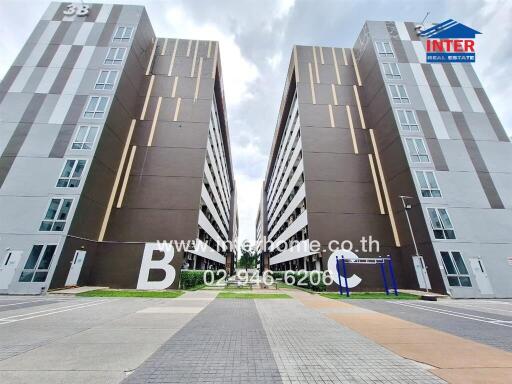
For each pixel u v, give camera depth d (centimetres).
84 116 1939
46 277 1473
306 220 2284
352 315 925
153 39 2752
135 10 2475
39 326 707
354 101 2602
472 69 2339
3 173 1711
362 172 2288
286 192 3334
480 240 1723
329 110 2542
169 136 2330
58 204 1659
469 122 2102
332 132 2439
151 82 2544
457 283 1602
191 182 2189
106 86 2080
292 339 607
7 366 425
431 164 1942
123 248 1917
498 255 1691
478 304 1283
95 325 727
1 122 1850
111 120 2014
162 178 2169
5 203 1634
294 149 3195
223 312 957
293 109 3262
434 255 1680
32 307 1020
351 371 421
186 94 2539
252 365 445
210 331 675
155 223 2023
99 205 1905
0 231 1565
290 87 3158
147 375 397
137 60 2428
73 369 416
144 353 499
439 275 1631
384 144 2261
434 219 1775
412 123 2094
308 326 741
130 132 2308
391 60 2394
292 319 841
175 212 2075
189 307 1062
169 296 1416
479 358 484
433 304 1265
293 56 2881
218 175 3669
